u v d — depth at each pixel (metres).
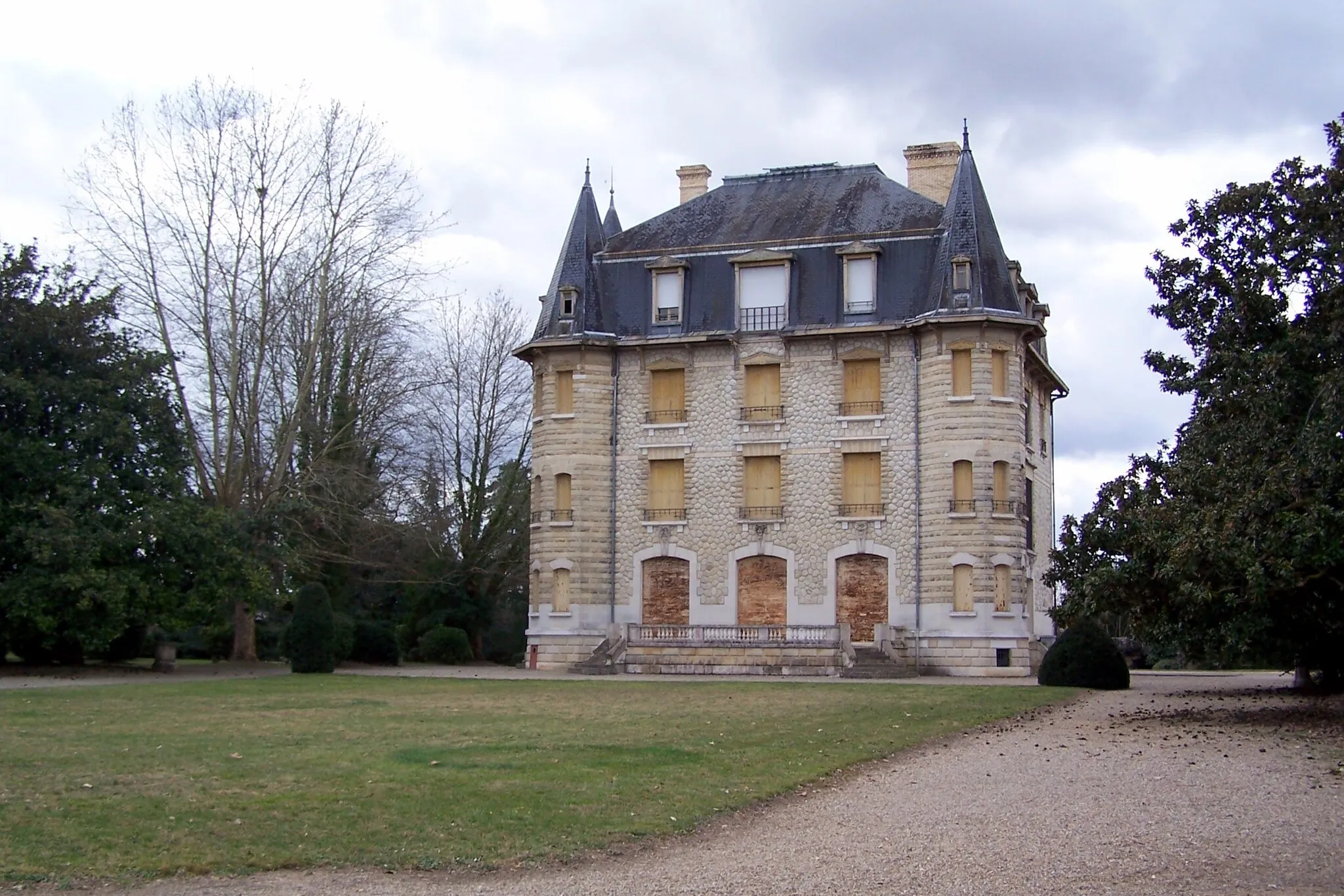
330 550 53.38
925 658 42.66
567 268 47.59
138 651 44.50
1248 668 51.19
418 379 55.69
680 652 42.62
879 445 44.31
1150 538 25.11
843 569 44.34
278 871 11.49
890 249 45.38
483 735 20.36
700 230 48.28
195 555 39.91
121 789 14.66
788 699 28.59
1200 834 13.03
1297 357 25.66
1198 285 28.09
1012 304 43.72
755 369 45.91
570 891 10.86
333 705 26.23
